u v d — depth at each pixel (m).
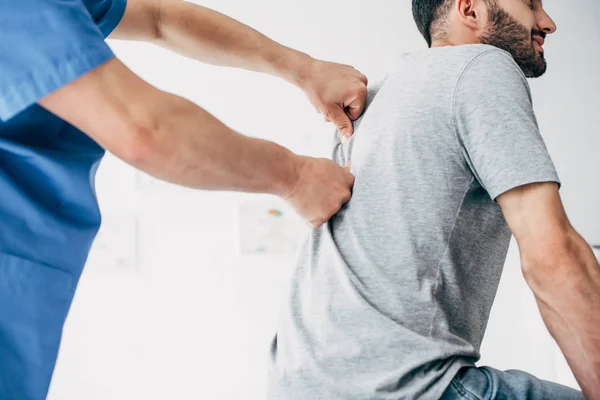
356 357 0.69
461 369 0.70
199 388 2.27
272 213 2.31
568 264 0.63
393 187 0.75
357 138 0.86
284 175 0.74
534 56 0.92
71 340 2.26
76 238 0.69
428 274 0.71
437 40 0.94
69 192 0.68
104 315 2.27
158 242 2.31
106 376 2.25
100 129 0.58
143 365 2.26
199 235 2.32
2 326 0.65
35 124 0.67
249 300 2.30
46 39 0.57
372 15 2.38
